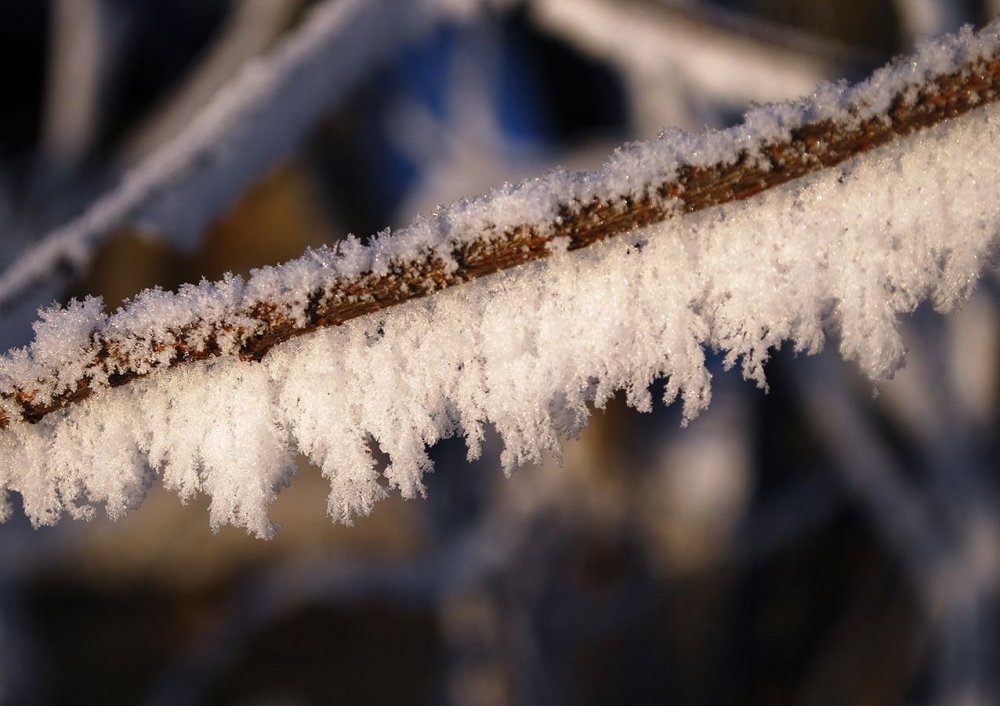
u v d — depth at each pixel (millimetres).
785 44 644
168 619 1515
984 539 1119
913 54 377
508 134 1227
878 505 1200
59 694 1435
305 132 577
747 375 382
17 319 473
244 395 389
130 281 1229
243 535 1506
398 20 611
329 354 387
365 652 1575
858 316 381
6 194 1273
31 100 1654
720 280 381
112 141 1375
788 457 1465
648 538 1382
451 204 384
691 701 1371
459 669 1324
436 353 385
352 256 385
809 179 378
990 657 1105
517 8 687
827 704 1339
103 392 391
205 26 1476
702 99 943
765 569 1433
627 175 379
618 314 382
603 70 1459
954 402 1113
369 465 388
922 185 377
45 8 1624
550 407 385
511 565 1319
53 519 394
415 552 1398
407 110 1161
